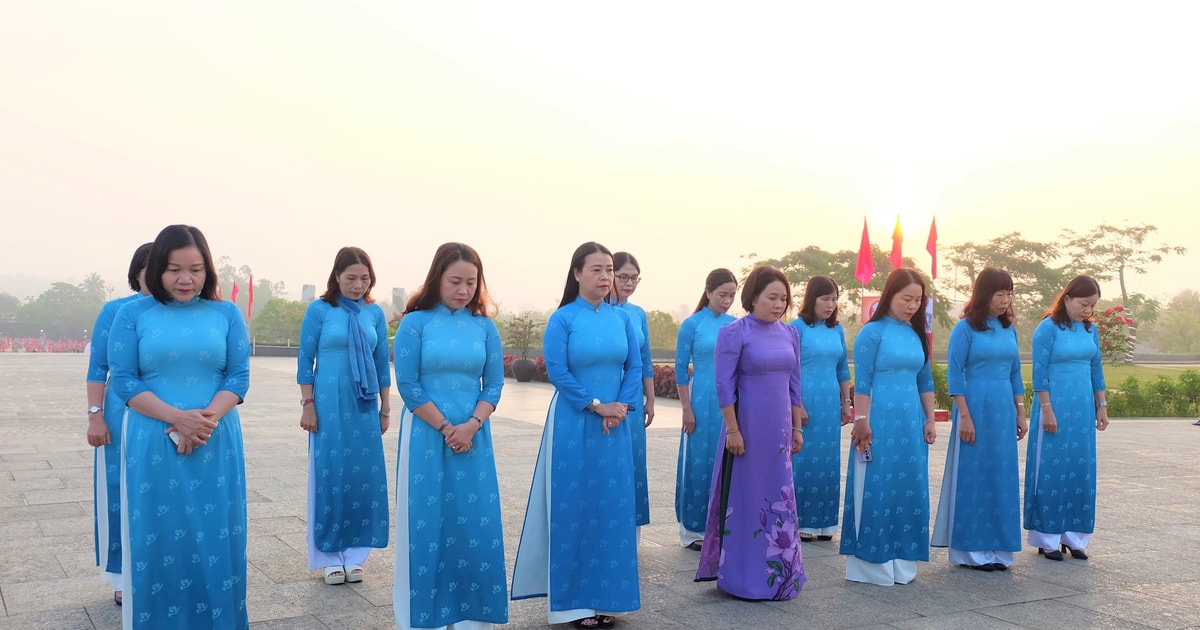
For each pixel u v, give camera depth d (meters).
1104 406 5.68
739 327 4.50
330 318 4.79
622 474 4.07
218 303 3.52
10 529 5.59
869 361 4.89
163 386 3.35
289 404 15.74
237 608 3.47
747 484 4.45
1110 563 5.34
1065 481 5.45
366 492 4.76
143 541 3.25
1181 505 7.37
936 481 8.30
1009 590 4.69
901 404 4.84
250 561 5.01
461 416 3.74
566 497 4.00
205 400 3.41
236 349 3.53
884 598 4.50
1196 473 9.32
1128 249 45.34
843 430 12.88
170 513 3.29
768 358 4.43
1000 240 41.19
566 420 4.05
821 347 6.02
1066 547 5.64
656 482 8.01
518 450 10.00
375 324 4.97
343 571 4.61
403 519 3.70
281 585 4.55
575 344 4.07
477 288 3.87
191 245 3.33
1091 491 5.48
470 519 3.73
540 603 4.41
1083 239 46.25
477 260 3.77
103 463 4.18
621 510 4.04
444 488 3.70
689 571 5.02
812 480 5.97
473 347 3.77
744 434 4.48
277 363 35.16
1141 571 5.14
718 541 4.57
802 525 5.98
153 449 3.29
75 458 8.66
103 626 3.82
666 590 4.61
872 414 4.85
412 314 3.74
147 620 3.25
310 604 4.23
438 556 3.66
